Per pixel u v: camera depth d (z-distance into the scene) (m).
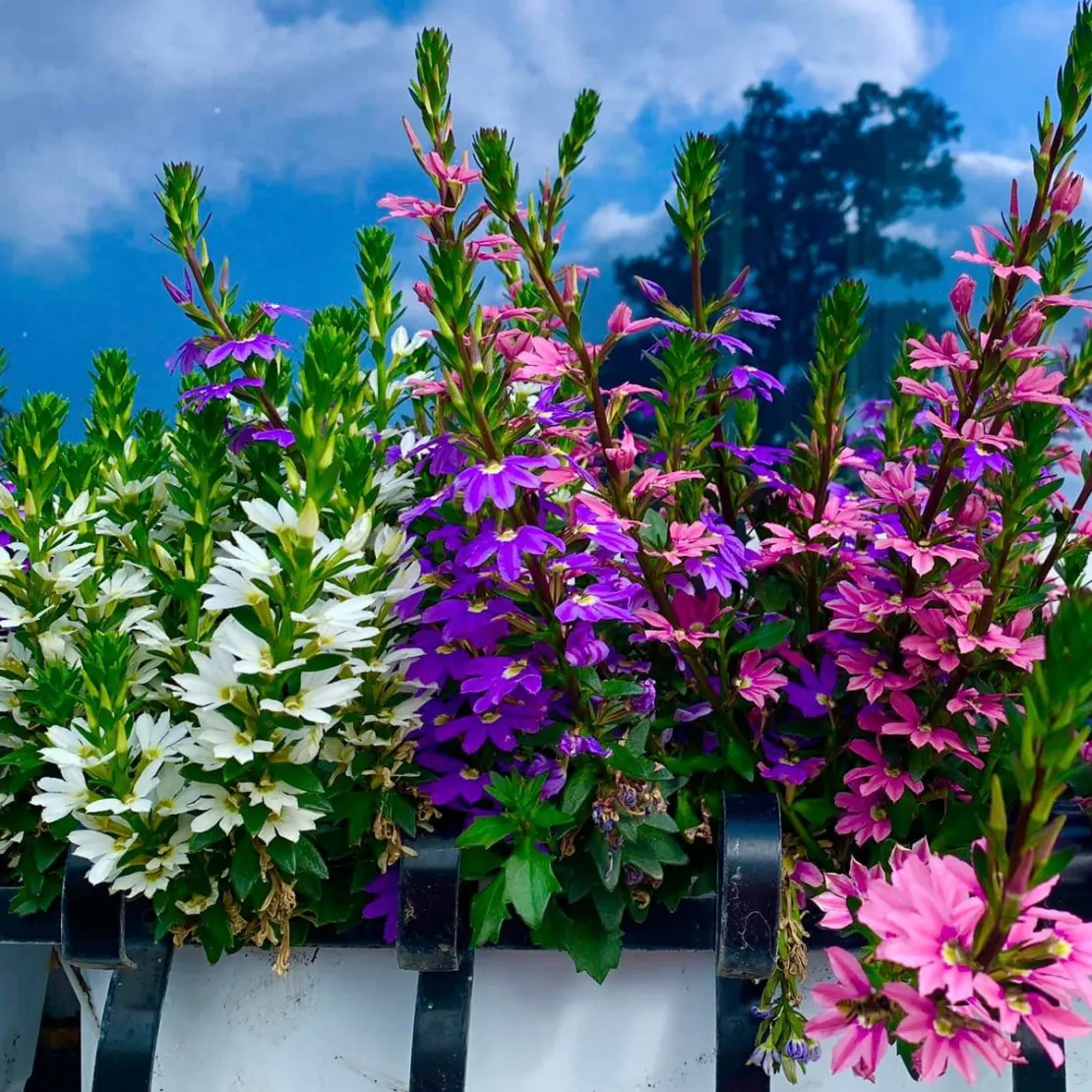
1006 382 0.96
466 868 1.00
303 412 0.92
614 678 1.05
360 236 1.26
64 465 1.21
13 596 1.09
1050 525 1.05
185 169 1.08
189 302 1.09
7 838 1.11
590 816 0.99
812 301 3.80
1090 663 0.60
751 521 1.25
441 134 1.00
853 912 0.79
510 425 0.93
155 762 0.95
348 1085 1.07
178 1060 1.07
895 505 1.02
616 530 0.93
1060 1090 0.98
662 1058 1.05
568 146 1.00
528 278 1.27
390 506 1.15
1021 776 0.63
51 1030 1.63
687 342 1.05
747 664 1.07
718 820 1.05
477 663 0.98
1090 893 0.97
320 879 1.04
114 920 1.00
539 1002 1.05
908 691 1.06
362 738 1.00
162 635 1.01
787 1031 0.96
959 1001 0.65
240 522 1.18
